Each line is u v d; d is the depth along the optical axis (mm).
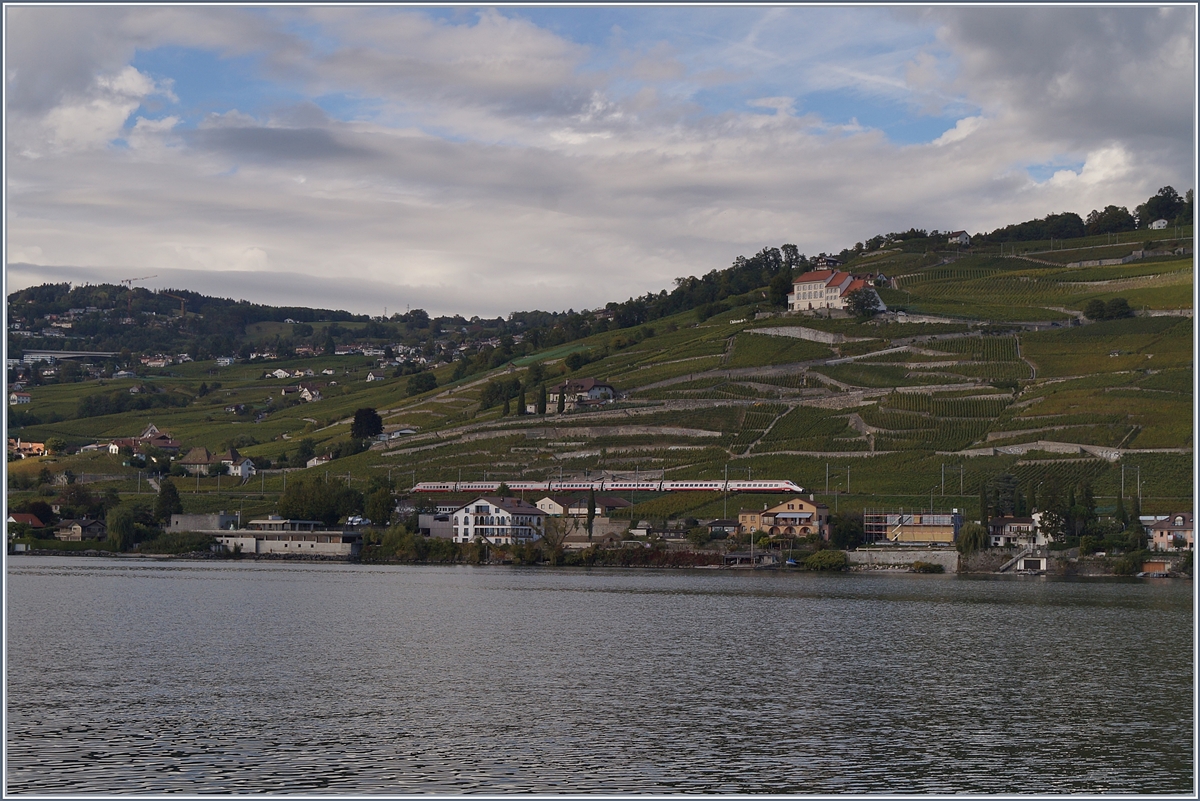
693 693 104375
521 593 192250
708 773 78750
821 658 124250
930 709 98438
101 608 163500
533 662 120500
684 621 154375
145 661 118625
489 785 75750
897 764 81438
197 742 85312
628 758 82188
